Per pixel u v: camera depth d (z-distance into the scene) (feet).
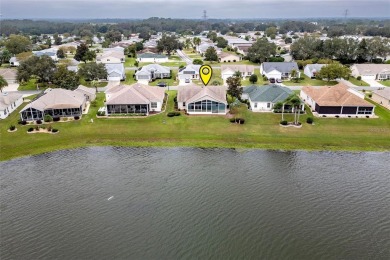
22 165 189.37
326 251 125.49
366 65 414.00
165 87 360.07
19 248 126.41
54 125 240.53
